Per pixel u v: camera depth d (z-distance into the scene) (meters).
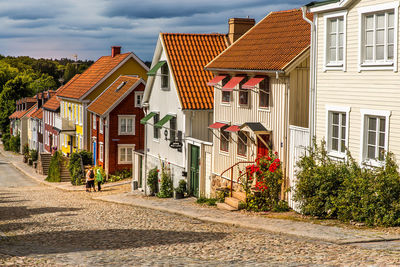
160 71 32.03
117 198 32.41
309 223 17.05
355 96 17.27
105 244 14.97
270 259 11.72
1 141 119.69
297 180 19.27
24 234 17.58
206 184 27.34
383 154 15.78
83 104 53.03
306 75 20.75
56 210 26.03
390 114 15.83
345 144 17.80
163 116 32.00
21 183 53.53
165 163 31.94
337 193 17.22
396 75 15.59
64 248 14.30
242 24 31.03
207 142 26.83
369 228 15.29
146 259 12.30
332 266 10.59
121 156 46.50
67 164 52.56
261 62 22.00
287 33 23.39
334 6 17.80
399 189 15.16
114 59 56.59
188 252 13.19
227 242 14.52
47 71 192.75
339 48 18.14
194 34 31.62
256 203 21.41
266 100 21.94
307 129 19.48
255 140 22.64
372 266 10.38
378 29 16.41
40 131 79.88
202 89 28.81
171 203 27.16
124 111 46.12
